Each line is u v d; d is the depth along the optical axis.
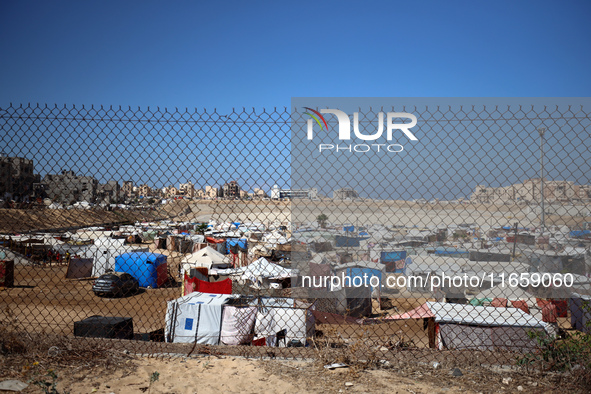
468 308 7.39
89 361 3.89
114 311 16.84
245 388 3.43
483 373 3.80
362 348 4.36
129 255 24.03
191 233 39.75
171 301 11.05
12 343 4.03
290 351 4.45
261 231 37.12
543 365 3.85
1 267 22.28
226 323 10.35
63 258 30.08
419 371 3.87
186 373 3.74
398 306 13.65
